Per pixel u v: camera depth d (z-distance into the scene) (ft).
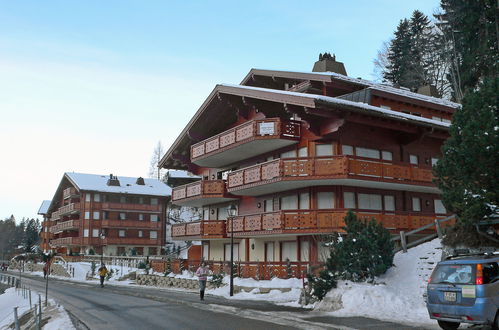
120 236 250.98
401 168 85.87
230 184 97.14
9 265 286.87
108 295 89.76
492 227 62.08
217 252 116.06
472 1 156.97
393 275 62.23
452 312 37.29
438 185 60.80
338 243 62.44
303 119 83.56
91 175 268.00
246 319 50.21
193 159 109.50
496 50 143.02
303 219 81.46
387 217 82.43
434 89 124.26
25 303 95.91
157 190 265.75
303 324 45.39
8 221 526.98
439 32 208.95
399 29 224.94
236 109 104.17
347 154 82.43
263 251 97.60
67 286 126.00
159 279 111.75
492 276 36.63
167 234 271.28
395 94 96.12
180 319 51.42
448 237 66.44
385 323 44.68
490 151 54.24
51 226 313.12
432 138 97.55
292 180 81.87
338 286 59.00
